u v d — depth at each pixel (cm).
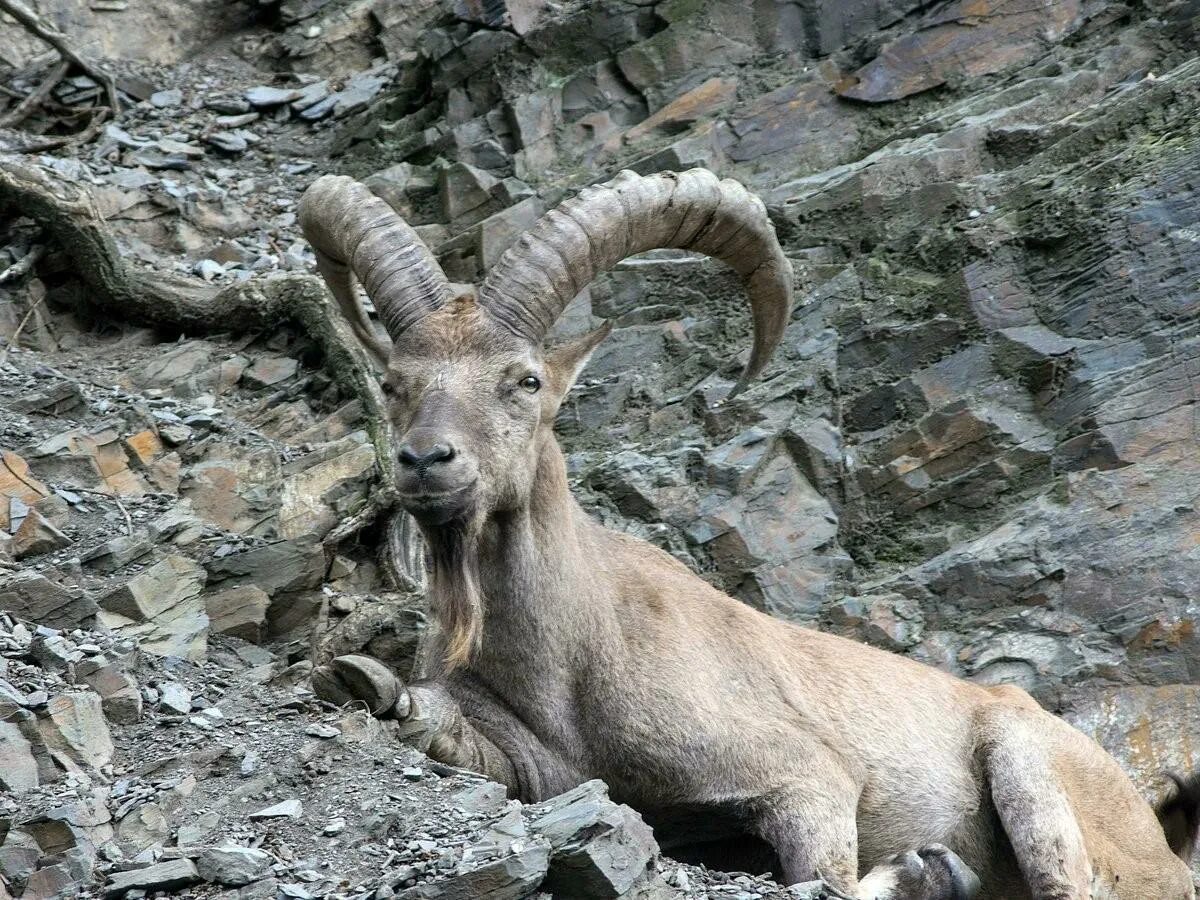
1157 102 2106
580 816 1068
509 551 1245
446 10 2627
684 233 1348
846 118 2353
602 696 1278
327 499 1806
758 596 1853
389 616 1619
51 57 2677
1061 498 1828
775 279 1397
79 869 1048
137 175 2436
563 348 1288
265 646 1630
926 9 2389
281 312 2111
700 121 2386
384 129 2589
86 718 1195
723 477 1923
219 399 2039
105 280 2150
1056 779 1434
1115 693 1695
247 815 1124
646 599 1336
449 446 1134
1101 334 1945
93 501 1678
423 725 1233
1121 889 1452
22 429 1789
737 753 1289
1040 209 2061
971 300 2014
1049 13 2338
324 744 1190
